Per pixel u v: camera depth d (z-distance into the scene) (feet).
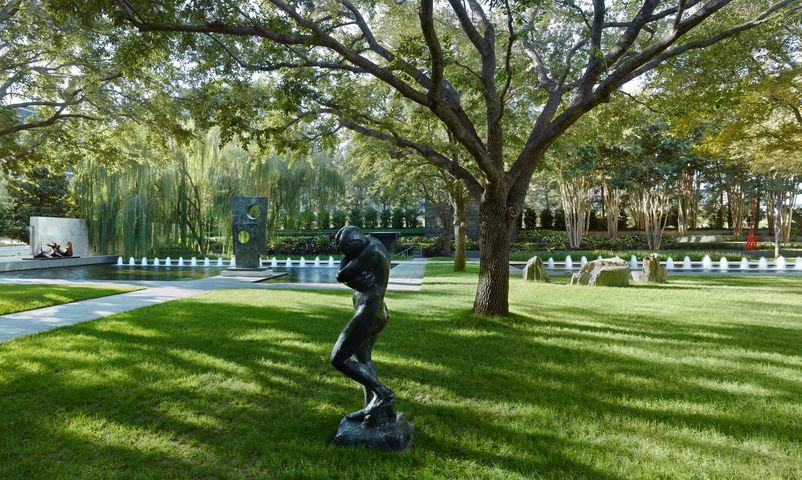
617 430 12.69
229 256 96.73
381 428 11.59
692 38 30.04
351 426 11.88
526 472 10.43
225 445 11.79
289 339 22.80
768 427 12.87
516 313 30.32
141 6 21.13
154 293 41.78
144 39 26.35
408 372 17.71
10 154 49.03
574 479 10.12
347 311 31.37
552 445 11.72
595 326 26.81
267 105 34.63
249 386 15.94
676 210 146.00
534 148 28.53
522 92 42.45
